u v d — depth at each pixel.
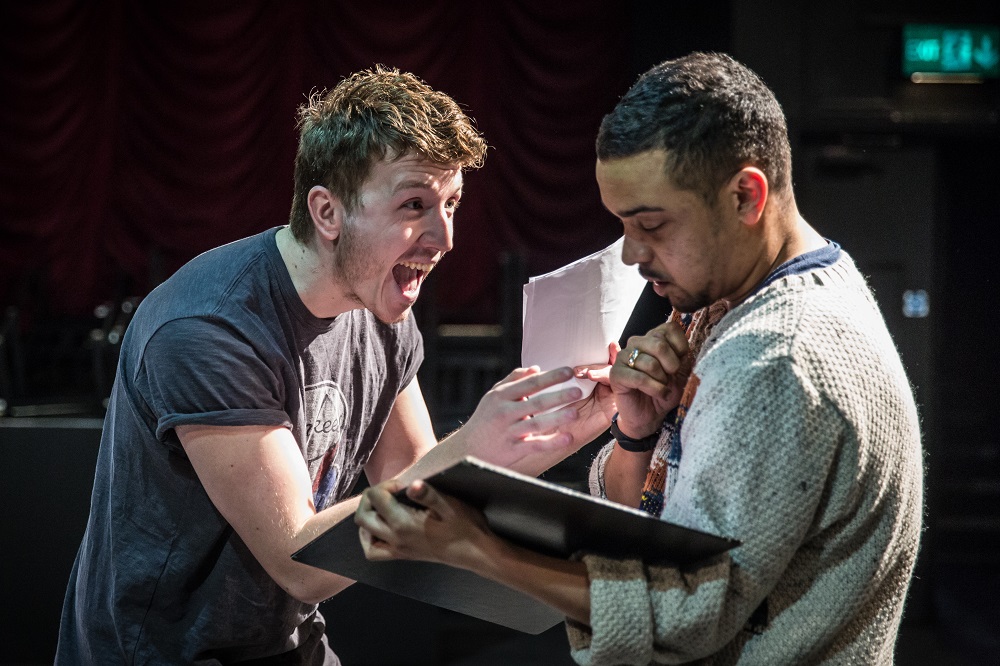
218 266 1.28
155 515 1.28
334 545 1.05
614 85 6.11
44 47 6.14
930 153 4.37
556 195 6.21
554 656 3.44
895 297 4.37
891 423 0.96
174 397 1.20
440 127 1.21
